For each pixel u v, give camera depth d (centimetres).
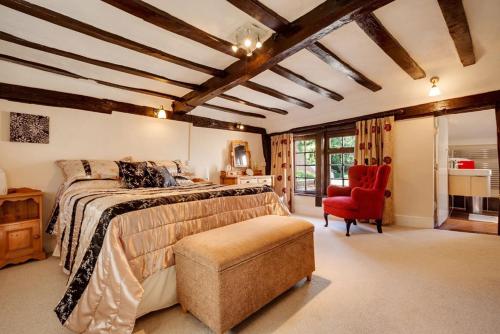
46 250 285
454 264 226
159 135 406
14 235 239
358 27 220
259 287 149
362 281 196
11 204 266
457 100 330
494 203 490
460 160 479
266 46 233
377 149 397
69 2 175
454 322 143
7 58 249
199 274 139
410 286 186
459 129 505
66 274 214
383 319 147
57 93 304
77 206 199
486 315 149
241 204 224
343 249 273
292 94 396
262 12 185
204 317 136
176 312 159
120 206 150
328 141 482
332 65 276
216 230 171
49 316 152
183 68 291
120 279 131
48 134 297
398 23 212
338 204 342
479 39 243
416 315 150
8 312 156
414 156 372
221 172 497
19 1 168
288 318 149
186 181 363
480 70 292
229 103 445
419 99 359
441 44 249
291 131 534
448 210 455
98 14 189
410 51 261
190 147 451
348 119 436
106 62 265
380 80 338
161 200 170
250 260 143
